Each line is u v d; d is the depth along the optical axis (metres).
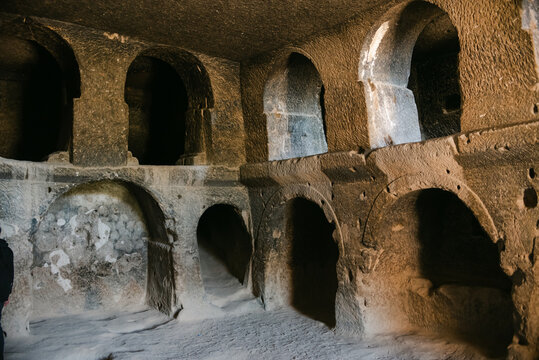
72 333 4.67
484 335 4.29
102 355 4.22
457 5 3.71
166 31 5.03
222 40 5.25
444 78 6.39
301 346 4.41
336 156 4.59
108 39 5.07
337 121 4.73
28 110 6.63
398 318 4.78
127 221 5.86
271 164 5.36
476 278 4.87
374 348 4.25
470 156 3.54
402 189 4.16
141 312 5.54
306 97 5.97
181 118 7.21
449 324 4.52
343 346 4.34
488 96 3.52
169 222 5.41
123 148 5.16
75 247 5.46
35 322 4.99
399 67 4.76
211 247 7.09
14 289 4.45
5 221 4.43
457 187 3.75
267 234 5.72
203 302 5.45
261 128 5.68
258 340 4.60
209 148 5.74
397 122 4.66
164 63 6.73
